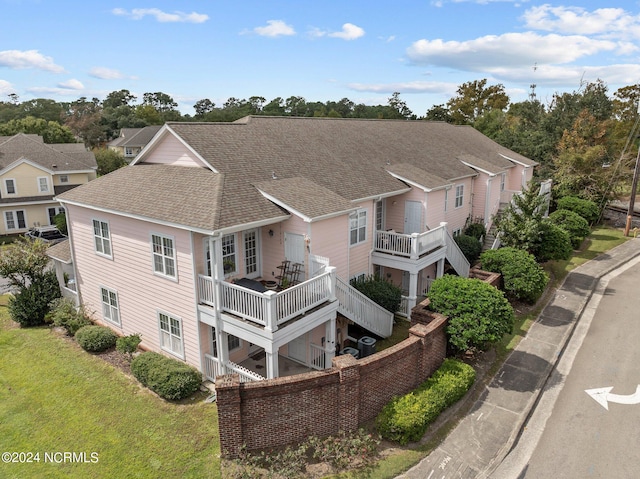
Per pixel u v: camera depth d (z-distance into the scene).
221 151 17.52
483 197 28.58
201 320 14.58
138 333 17.31
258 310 12.98
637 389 14.74
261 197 15.70
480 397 14.24
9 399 14.18
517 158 35.12
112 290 17.97
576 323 19.69
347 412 12.07
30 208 39.94
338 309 15.61
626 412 13.54
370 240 20.12
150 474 10.93
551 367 15.98
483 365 16.02
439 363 15.16
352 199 18.19
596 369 15.96
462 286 15.55
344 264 17.64
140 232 15.81
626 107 55.34
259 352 17.17
